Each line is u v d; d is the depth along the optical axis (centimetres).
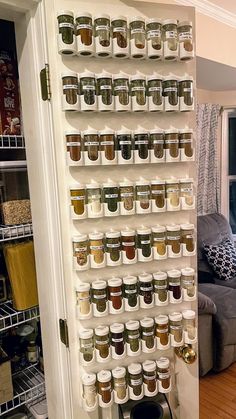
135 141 99
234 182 379
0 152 147
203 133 334
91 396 100
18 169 138
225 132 361
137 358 107
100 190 97
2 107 131
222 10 226
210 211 349
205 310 208
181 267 110
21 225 133
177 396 116
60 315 101
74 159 93
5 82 132
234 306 226
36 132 100
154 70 102
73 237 96
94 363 101
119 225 102
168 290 107
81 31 89
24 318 135
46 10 90
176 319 107
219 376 223
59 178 95
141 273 105
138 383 104
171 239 105
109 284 99
